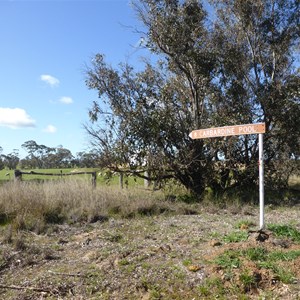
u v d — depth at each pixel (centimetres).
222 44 1307
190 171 1295
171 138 1258
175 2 1261
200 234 721
